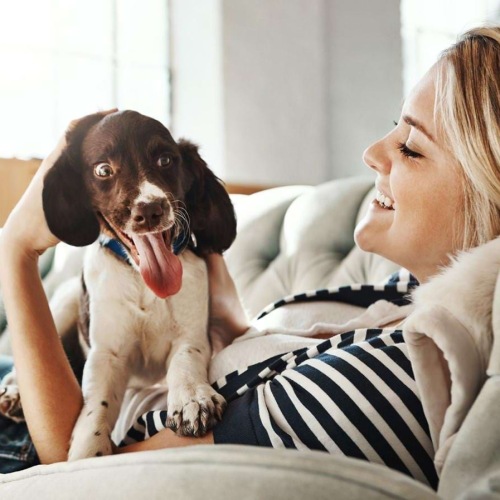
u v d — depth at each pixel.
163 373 1.27
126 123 1.11
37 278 1.15
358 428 0.84
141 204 1.06
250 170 3.27
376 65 3.79
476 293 0.76
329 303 1.31
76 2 3.24
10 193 2.44
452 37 4.55
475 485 0.67
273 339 1.12
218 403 0.98
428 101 1.07
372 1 3.77
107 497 0.70
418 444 0.84
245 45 3.27
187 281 1.20
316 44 3.52
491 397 0.70
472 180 1.00
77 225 1.13
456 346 0.73
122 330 1.20
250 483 0.64
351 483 0.61
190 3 3.29
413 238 1.07
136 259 1.13
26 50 3.13
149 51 3.38
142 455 0.73
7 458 1.11
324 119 3.55
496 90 0.99
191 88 3.31
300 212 1.96
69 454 1.05
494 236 1.00
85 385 1.16
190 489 0.65
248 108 3.27
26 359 1.10
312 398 0.87
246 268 1.92
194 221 1.22
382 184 1.12
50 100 3.18
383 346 0.91
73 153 1.13
